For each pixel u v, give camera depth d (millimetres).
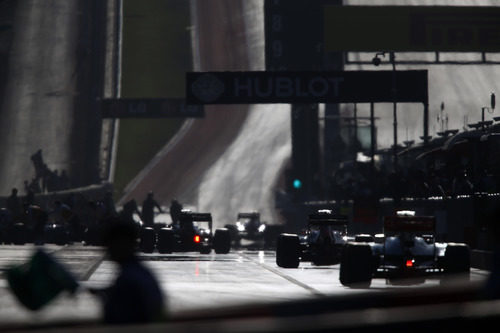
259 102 193125
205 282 83312
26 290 19281
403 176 147250
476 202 108062
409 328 14734
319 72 194125
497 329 15031
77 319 18656
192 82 192750
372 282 86125
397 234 82250
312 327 14367
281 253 103312
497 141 124375
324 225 101312
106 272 93312
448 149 129000
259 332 13961
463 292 17250
